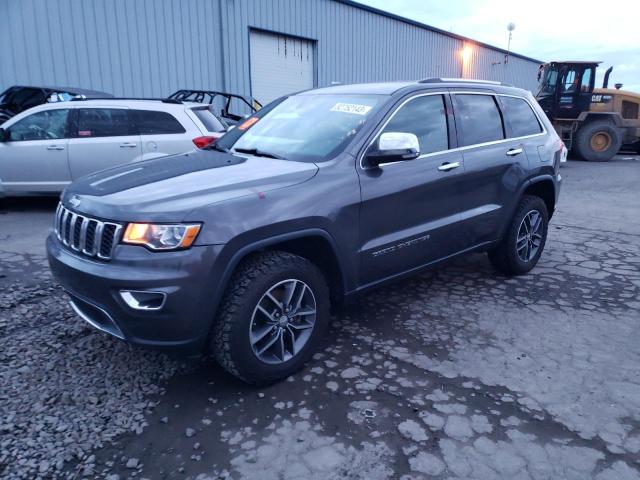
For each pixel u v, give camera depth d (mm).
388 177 3510
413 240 3736
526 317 4047
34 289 4516
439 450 2504
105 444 2541
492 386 3059
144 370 3221
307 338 3182
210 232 2662
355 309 4191
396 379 3141
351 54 20422
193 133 7879
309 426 2691
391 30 22141
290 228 2959
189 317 2656
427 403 2889
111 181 3141
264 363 2955
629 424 2703
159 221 2617
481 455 2469
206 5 15336
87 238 2830
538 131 5066
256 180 3006
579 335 3730
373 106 3686
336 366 3293
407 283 4809
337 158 3346
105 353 3410
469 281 4871
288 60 18234
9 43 12242
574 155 18234
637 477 2330
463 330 3814
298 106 4172
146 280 2570
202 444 2551
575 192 10422
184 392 2996
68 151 7555
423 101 3932
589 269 5238
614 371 3230
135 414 2777
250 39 16828
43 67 12758
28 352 3396
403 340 3652
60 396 2922
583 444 2549
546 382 3104
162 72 14734
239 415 2785
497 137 4535
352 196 3275
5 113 10695
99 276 2652
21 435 2574
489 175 4297
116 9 13625
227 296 2814
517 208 4727
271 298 2945
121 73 13984
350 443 2557
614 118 16859
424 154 3836
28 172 7582
